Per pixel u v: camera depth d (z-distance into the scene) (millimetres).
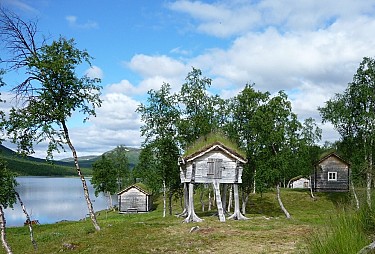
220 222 23156
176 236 18078
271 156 37312
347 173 56500
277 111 36812
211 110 38625
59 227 44031
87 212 77188
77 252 16312
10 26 21406
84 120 23031
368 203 8633
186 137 37656
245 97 38531
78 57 22312
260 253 13672
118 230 20969
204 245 15695
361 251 6594
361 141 39188
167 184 37625
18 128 21250
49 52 21828
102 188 80312
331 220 8164
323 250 7117
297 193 54938
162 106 37750
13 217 67500
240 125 39000
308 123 55906
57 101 22266
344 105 39719
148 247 15922
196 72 38531
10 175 19922
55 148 22094
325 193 54719
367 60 38688
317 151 57906
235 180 24984
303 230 18266
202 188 45781
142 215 56312
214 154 25016
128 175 100062
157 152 37250
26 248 25172
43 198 114625
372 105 38406
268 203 50688
